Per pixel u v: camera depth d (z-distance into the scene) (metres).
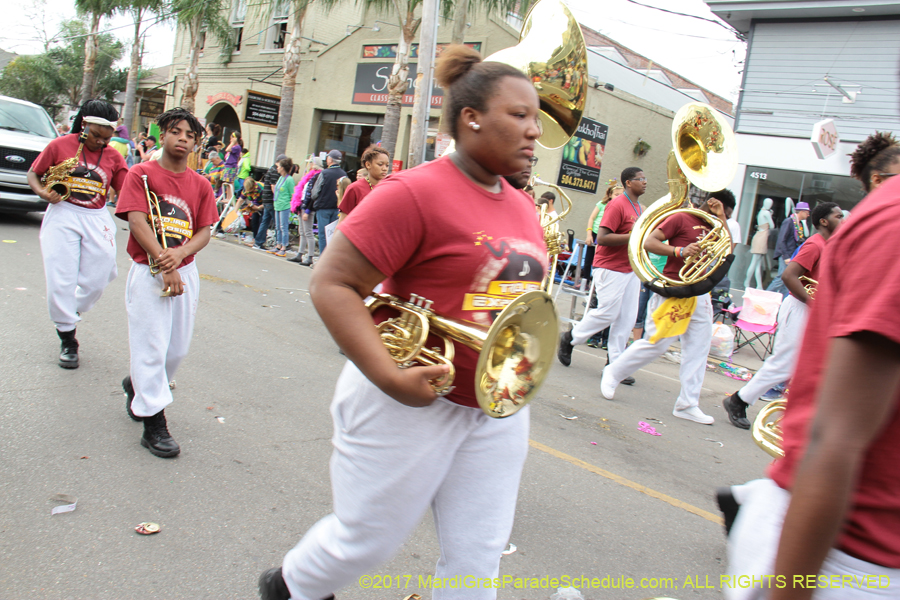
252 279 9.30
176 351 3.76
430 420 1.86
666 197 5.18
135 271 3.49
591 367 7.13
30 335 5.38
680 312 5.20
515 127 1.79
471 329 1.76
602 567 3.06
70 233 4.66
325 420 4.41
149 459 3.56
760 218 12.23
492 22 14.52
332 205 10.82
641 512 3.68
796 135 11.91
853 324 1.13
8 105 11.02
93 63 30.94
